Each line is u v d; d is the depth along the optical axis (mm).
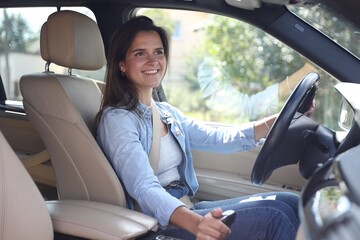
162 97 2830
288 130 1807
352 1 1920
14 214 1546
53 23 2059
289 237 1791
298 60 2291
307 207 778
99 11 2645
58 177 1984
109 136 1901
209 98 3617
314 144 1819
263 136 2227
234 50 3309
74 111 1898
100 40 2191
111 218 1660
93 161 1870
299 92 1743
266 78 2793
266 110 2750
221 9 2307
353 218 690
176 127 2109
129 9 2611
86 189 1912
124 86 1999
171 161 2074
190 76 4164
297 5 2039
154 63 2027
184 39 4418
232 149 2246
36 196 1604
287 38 2152
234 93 3375
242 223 1851
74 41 2055
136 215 1690
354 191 751
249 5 2143
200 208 2105
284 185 2426
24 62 3348
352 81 2084
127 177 1816
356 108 1635
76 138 1886
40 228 1599
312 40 2121
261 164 1765
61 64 2074
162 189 1752
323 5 1987
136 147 1853
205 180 2520
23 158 2678
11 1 2838
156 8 2549
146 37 2025
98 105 2170
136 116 1964
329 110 2189
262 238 1838
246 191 2449
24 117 2803
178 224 1649
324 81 2160
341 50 2098
